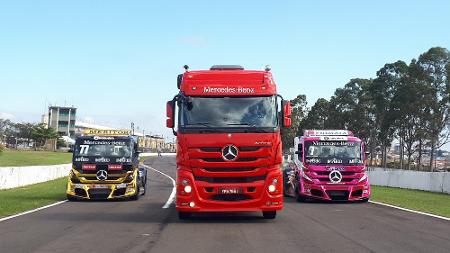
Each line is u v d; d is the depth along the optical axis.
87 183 20.20
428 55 58.72
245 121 12.79
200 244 10.05
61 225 12.91
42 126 116.50
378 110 69.38
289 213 15.77
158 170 57.84
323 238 10.78
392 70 66.88
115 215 15.31
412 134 61.12
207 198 12.65
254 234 11.35
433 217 14.70
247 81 13.09
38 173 32.09
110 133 21.23
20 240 10.52
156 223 13.34
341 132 21.25
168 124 13.07
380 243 10.16
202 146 12.64
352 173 19.78
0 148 63.09
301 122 82.00
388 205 18.72
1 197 20.81
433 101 58.75
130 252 9.22
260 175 12.75
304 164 20.14
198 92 12.95
